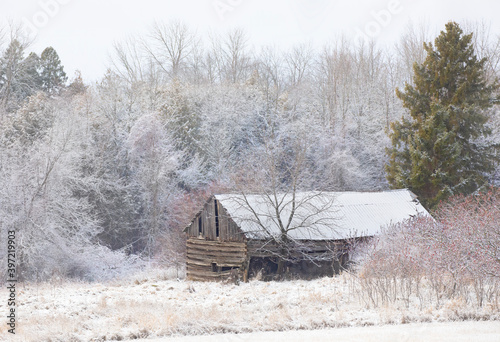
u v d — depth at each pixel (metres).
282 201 45.75
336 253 43.59
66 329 24.06
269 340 20.67
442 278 28.97
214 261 46.97
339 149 75.56
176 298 34.72
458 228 32.31
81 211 65.56
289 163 72.00
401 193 52.25
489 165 63.75
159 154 74.62
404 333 20.89
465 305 25.98
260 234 44.47
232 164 76.31
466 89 63.66
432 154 62.34
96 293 38.06
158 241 68.75
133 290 40.16
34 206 56.28
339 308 27.84
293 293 33.53
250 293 35.19
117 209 71.44
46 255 57.09
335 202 49.25
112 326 24.72
